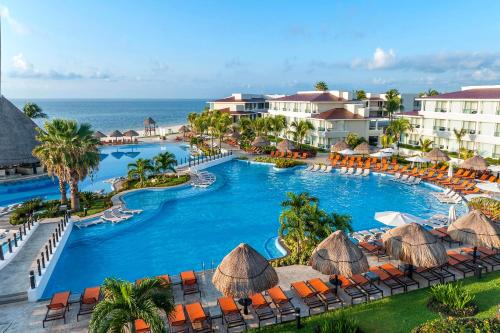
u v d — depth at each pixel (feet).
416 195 112.78
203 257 72.08
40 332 44.93
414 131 189.67
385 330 42.68
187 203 106.52
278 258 64.85
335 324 41.78
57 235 74.23
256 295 48.85
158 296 35.68
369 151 153.07
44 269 61.16
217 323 45.96
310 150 183.01
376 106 308.40
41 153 88.58
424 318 44.88
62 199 99.30
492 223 57.00
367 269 48.19
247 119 216.74
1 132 139.03
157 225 89.25
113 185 126.21
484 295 50.01
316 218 64.18
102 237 81.20
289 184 128.98
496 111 146.51
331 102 208.85
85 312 48.14
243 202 107.86
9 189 127.13
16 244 70.03
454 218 76.13
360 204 104.78
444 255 51.11
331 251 48.42
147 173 136.67
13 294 53.98
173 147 224.74
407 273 56.18
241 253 44.70
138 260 70.90
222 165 165.48
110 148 220.23
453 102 165.78
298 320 43.96
